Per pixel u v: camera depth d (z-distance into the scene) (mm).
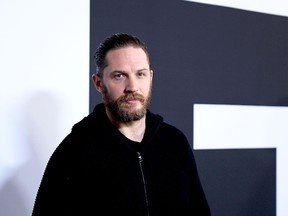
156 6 1222
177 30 1256
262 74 1427
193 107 1288
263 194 1437
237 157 1383
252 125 1418
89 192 792
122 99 806
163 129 949
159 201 842
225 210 1352
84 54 1110
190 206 969
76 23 1097
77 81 1101
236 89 1370
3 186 1003
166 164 888
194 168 981
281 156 1482
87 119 874
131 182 812
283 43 1476
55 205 791
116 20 1157
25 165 1030
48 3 1055
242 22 1385
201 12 1303
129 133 881
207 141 1328
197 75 1293
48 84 1058
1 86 995
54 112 1066
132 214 787
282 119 1485
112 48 815
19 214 1024
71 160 810
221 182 1347
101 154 823
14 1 1008
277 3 1468
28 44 1028
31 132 1035
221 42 1340
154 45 1215
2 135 999
